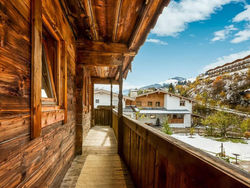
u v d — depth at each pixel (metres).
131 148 2.00
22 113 0.85
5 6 0.70
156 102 18.20
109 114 6.71
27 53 0.90
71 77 2.24
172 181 0.83
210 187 0.51
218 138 11.25
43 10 1.15
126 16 1.76
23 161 0.87
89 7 1.60
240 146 9.07
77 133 2.65
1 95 0.67
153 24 1.74
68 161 2.08
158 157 1.06
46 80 1.53
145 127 1.38
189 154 0.64
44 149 1.20
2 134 0.67
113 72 4.93
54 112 1.41
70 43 2.12
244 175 0.42
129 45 2.51
